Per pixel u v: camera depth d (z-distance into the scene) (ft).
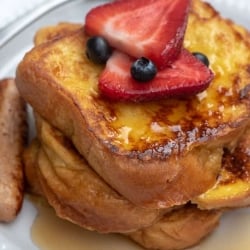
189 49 1.42
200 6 1.54
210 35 1.45
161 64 1.30
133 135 1.27
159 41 1.31
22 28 1.59
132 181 1.25
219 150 1.34
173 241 1.36
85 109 1.28
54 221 1.37
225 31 1.47
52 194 1.34
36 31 1.58
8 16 1.70
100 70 1.34
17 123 1.45
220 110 1.33
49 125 1.35
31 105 1.38
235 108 1.33
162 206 1.28
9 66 1.54
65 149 1.32
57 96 1.30
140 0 1.38
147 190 1.26
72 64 1.35
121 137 1.27
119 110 1.30
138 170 1.24
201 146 1.30
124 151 1.24
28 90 1.36
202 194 1.32
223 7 1.71
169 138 1.28
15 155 1.40
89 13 1.38
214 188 1.33
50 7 1.63
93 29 1.37
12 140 1.42
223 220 1.41
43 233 1.35
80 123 1.27
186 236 1.36
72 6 1.65
